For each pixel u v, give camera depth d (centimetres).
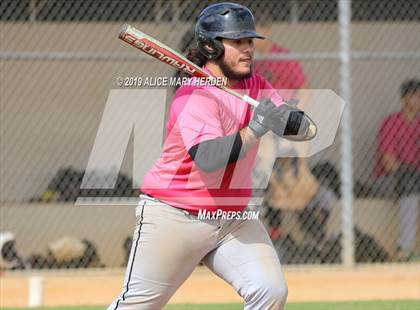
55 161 3419
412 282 2959
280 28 3588
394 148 3300
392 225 3312
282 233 3117
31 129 3409
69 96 3428
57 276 3047
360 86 3584
